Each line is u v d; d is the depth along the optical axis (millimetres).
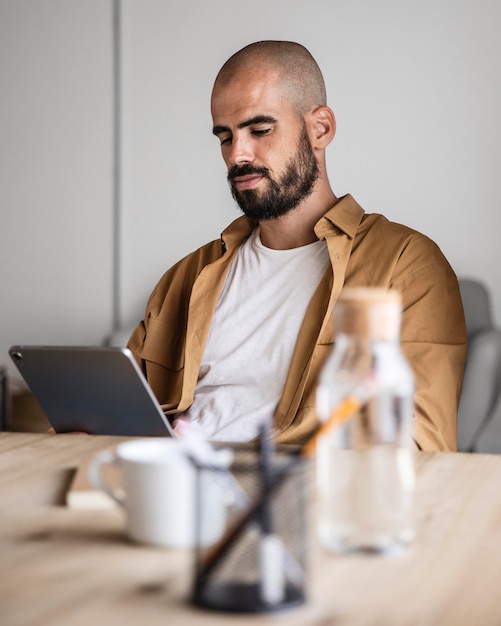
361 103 2990
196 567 656
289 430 1761
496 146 2859
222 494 729
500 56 2848
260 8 3119
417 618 629
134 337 2135
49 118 3412
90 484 944
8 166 3473
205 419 1890
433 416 1702
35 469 1104
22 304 3477
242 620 625
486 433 2799
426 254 1871
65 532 837
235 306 1974
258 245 2021
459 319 1839
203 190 3223
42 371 1421
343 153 3014
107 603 656
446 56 2898
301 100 1986
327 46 3027
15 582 701
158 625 616
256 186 1974
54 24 3393
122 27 3291
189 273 2117
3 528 851
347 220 1916
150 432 1427
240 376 1901
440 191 2918
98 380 1390
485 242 2881
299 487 656
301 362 1834
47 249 3436
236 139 1979
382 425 757
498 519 880
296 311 1893
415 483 1031
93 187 3359
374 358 754
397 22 2945
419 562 748
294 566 654
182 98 3232
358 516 765
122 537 820
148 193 3289
